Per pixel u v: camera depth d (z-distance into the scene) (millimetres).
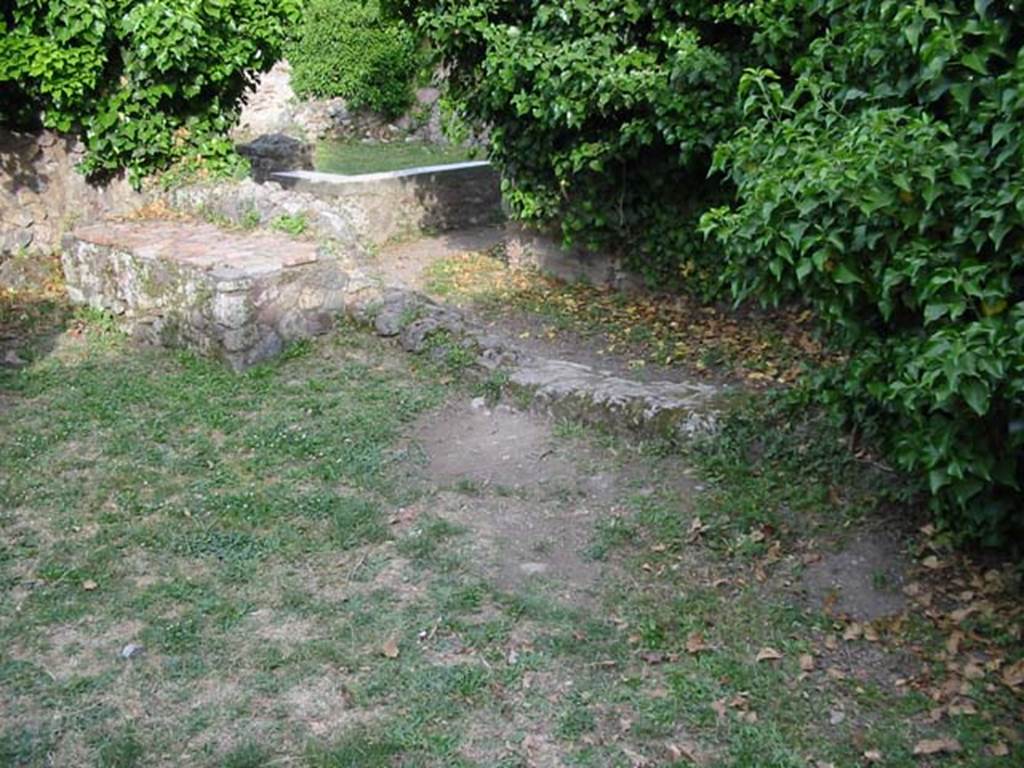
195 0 8250
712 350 6871
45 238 8812
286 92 17000
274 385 6426
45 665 3873
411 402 6145
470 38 7668
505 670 3807
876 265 3875
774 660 3848
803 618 4074
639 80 6918
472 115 8414
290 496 5129
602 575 4434
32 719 3580
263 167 14234
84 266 7691
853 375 4273
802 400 5332
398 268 9016
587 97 7137
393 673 3805
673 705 3621
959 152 3674
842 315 4133
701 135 6715
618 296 8109
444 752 3404
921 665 3797
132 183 8680
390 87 16953
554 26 7465
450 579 4418
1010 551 4270
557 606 4203
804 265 3887
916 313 4062
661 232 7816
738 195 4492
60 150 8805
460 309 7922
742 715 3566
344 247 8023
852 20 4500
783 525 4660
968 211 3674
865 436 4758
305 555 4621
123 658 3908
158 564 4559
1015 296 3660
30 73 7934
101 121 8422
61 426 5879
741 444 5238
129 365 6816
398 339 6887
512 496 5125
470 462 5508
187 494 5164
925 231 3803
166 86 8398
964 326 3609
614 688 3717
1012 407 3541
